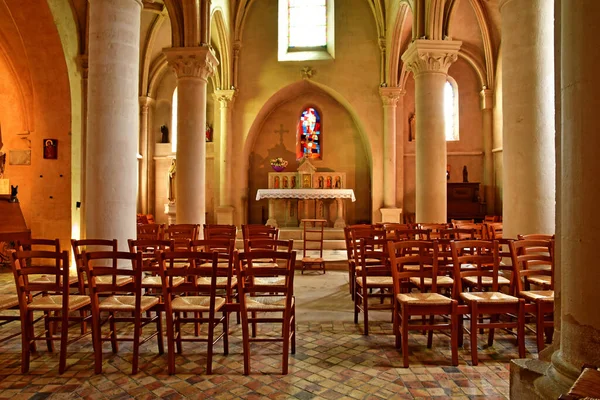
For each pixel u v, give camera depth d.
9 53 11.57
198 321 4.56
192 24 11.19
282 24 18.02
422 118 10.68
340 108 19.36
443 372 4.33
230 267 4.96
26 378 4.21
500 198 17.73
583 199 2.60
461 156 18.92
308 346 5.15
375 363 4.59
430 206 10.52
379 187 17.67
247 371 4.28
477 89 18.88
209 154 18.98
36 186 11.70
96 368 4.31
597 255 2.55
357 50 17.73
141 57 18.11
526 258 5.23
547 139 6.57
